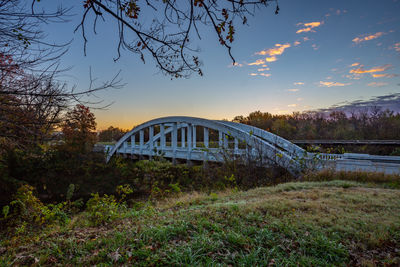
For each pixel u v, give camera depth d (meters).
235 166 13.31
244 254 3.42
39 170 19.58
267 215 5.11
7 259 3.39
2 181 15.04
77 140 20.17
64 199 19.28
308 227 4.46
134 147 34.22
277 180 12.36
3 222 7.87
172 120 26.66
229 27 2.78
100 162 27.52
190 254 3.17
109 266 3.06
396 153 23.38
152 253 3.31
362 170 11.74
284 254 3.52
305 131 46.94
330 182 9.73
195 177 18.64
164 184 19.97
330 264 3.25
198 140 52.62
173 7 2.77
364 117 41.22
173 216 5.31
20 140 3.66
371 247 3.86
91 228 5.11
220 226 4.38
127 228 4.61
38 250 3.67
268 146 13.89
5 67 2.92
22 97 3.19
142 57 3.18
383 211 5.52
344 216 5.15
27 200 8.30
